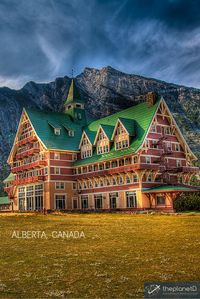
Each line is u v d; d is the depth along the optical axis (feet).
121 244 63.31
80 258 52.03
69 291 36.81
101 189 237.25
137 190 206.49
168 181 217.56
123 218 125.59
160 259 49.47
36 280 41.24
